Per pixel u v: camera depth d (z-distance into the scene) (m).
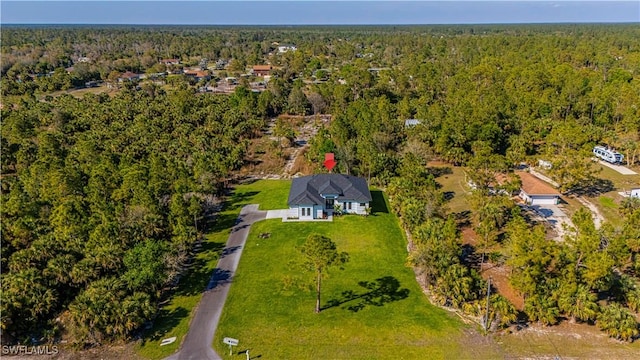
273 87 133.25
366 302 40.38
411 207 51.91
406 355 34.03
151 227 47.88
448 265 40.03
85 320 34.28
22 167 71.00
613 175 71.00
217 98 125.81
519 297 40.78
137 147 75.81
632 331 34.00
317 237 37.84
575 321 37.47
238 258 48.22
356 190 58.91
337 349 34.72
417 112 103.94
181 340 35.78
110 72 173.50
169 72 189.00
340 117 96.69
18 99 125.94
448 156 77.56
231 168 74.38
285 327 37.22
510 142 81.19
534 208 59.38
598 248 41.12
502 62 149.38
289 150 89.69
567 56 158.25
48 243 41.56
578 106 95.50
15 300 35.38
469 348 34.66
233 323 37.78
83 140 78.00
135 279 37.78
